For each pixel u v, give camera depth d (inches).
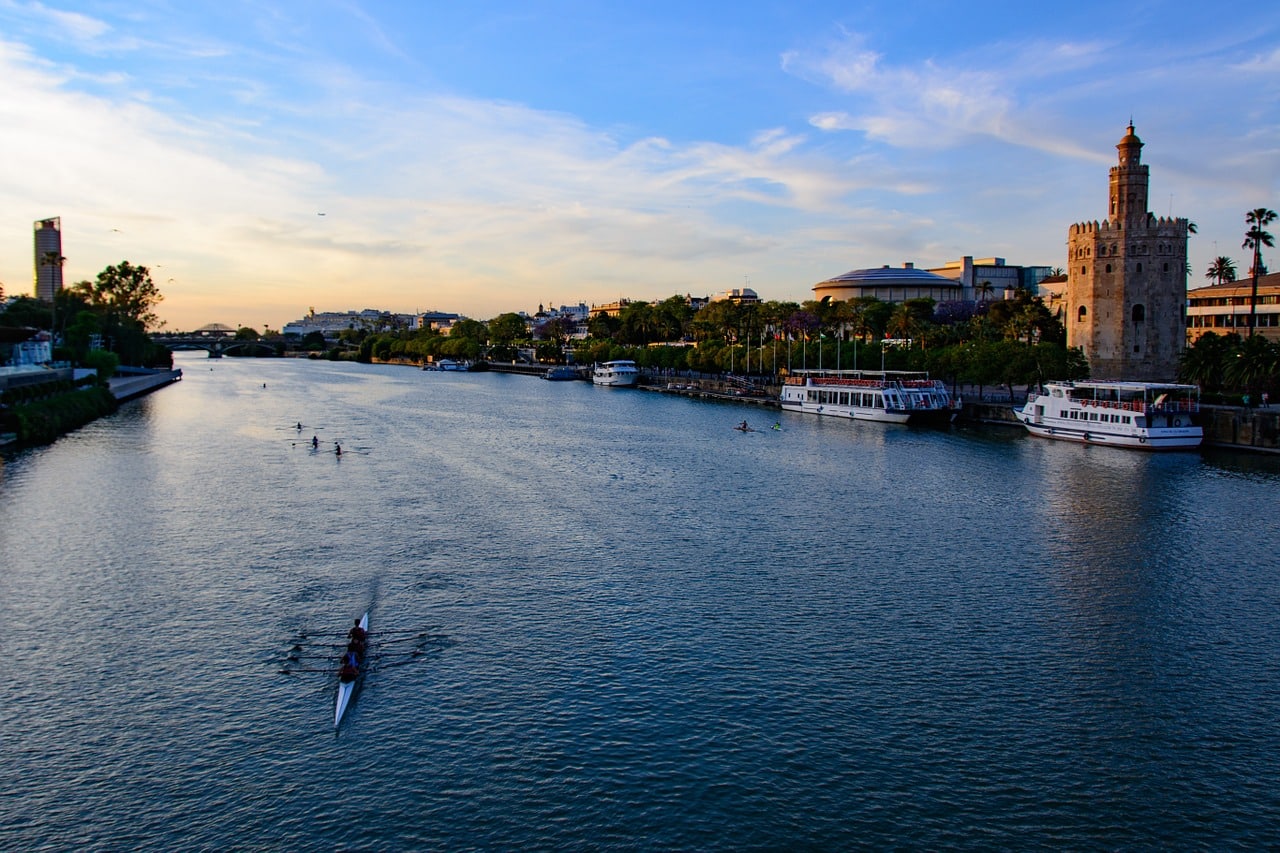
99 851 1510.8
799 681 2065.7
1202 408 5315.0
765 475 4448.8
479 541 3139.8
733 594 2608.3
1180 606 2534.5
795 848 1521.9
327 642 2266.2
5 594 2588.6
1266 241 6441.9
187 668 2124.8
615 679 2068.2
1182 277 6766.7
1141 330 6766.7
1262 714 1943.9
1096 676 2103.8
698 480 4308.6
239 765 1738.4
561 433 6240.2
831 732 1854.1
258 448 5359.3
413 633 2315.5
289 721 1889.8
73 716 1908.2
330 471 4530.0
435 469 4603.8
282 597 2573.8
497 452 5246.1
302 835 1547.7
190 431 6195.9
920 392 6811.0
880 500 3831.2
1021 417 6077.8
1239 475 4325.8
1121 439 5241.1
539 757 1763.0
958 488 4084.6
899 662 2167.8
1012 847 1530.5
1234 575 2785.4
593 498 3868.1
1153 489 4010.8
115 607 2492.6
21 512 3558.1
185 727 1868.8
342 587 2655.0
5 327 7224.4
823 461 4899.1
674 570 2824.8
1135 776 1722.4
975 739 1835.6
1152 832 1571.1
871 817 1596.9
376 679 2064.5
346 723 1881.2
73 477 4318.4
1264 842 1546.5
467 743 1808.6
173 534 3223.4
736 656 2190.0
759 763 1747.0
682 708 1941.4
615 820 1583.4
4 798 1640.0
